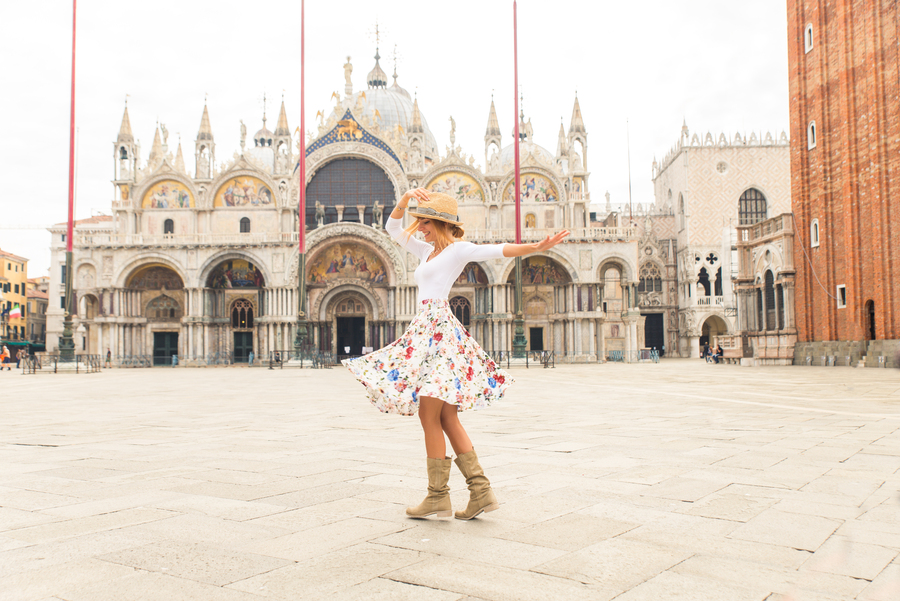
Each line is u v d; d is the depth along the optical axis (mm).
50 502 6066
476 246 5727
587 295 67875
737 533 4969
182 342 67375
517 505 5891
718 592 3777
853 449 9000
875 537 4836
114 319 66562
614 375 36094
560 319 69250
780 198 86000
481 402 5496
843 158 42312
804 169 46281
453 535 4965
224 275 69750
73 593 3777
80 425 13008
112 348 66375
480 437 10492
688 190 86312
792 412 14289
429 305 5711
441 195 5918
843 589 3822
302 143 51156
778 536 4883
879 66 39781
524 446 9461
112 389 26766
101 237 67875
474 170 71000
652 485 6699
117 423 13367
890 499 6051
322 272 69625
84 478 7250
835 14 43406
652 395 20172
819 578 4004
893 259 38938
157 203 70250
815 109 45250
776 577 4023
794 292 46781
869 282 40750
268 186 70375
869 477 7074
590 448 9227
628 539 4820
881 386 22906
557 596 3723
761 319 50969
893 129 38938
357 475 7359
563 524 5242
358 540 4840
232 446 9766
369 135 71812
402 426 12375
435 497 5387
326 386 28141
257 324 69750
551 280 70750
